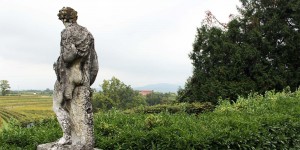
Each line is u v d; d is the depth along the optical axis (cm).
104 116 1022
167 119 920
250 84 2764
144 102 6266
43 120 1091
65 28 554
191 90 3041
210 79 2898
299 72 2845
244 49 2853
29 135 764
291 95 1645
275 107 1160
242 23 3023
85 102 554
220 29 3056
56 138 743
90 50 559
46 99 10106
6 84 11281
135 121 944
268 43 2864
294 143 974
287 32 2841
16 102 8756
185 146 733
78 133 554
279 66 2838
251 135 809
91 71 570
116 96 5816
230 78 2844
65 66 550
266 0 2992
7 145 710
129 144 740
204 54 3041
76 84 552
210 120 956
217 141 761
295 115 1048
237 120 884
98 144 739
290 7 2894
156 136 748
